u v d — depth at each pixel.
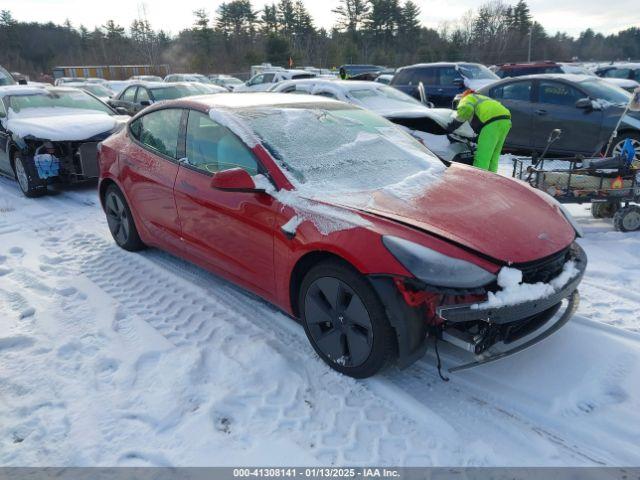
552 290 2.62
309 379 2.93
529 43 59.44
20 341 3.35
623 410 2.64
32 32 68.38
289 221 2.97
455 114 6.63
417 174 3.44
